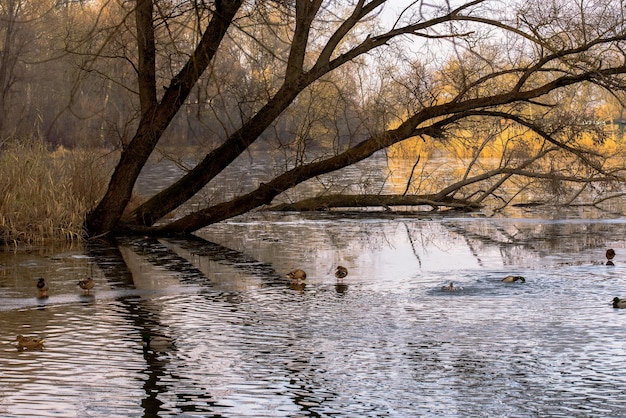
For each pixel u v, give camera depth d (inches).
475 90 912.9
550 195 1375.5
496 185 1200.2
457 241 895.1
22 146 920.9
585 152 932.0
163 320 534.3
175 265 738.2
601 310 553.6
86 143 951.6
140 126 850.8
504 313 547.8
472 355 454.3
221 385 406.9
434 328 510.6
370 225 1043.3
